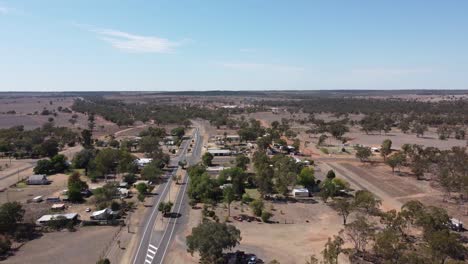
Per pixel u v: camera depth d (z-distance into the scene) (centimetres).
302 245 9056
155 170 15550
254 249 8831
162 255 8550
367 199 10612
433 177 16000
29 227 10138
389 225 9075
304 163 17688
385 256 7200
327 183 13038
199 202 12681
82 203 12362
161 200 12888
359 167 18112
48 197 12900
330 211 11700
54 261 8238
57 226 10144
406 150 19388
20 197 12988
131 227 10319
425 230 8475
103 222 10575
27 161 19225
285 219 10956
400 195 13400
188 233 9888
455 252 7169
